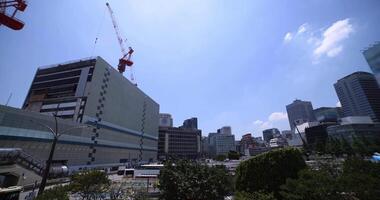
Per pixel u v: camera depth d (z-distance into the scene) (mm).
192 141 192250
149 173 40438
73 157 59188
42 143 49406
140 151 113625
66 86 74312
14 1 59469
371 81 158000
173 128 186625
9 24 59594
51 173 40750
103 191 17609
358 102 157250
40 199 11578
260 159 12953
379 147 68312
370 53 113812
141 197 16703
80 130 62906
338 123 140125
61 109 69062
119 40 135875
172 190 11797
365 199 7410
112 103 83625
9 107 42906
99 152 72125
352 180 8047
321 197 8102
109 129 80188
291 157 12539
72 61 78688
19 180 30953
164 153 172500
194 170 12688
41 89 78188
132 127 103812
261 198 9836
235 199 10656
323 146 87938
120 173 56000
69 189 16453
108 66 83125
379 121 143750
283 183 11852
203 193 11289
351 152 73062
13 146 42844
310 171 9992
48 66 81938
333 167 13609
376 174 9414
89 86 70375
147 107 129625
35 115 48531
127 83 100938
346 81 166750
